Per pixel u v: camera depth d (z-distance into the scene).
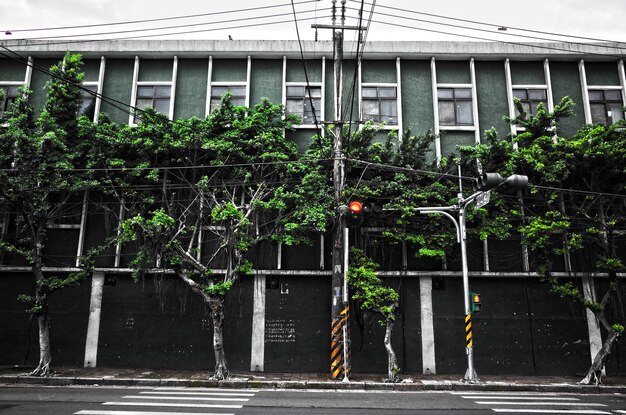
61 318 18.97
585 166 17.19
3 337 18.94
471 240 19.28
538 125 17.38
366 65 21.05
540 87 20.72
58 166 16.30
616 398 13.81
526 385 15.57
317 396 13.29
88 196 19.23
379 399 12.84
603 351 16.02
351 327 18.56
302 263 19.22
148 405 11.09
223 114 18.41
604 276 18.55
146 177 18.11
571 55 20.58
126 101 20.77
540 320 18.73
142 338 18.77
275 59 21.14
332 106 20.70
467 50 20.66
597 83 20.75
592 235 17.28
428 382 15.98
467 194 17.91
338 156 16.77
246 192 18.62
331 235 19.28
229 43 20.80
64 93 18.09
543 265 16.77
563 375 18.25
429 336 18.58
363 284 16.30
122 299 19.08
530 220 17.61
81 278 16.98
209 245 19.12
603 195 17.17
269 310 18.83
